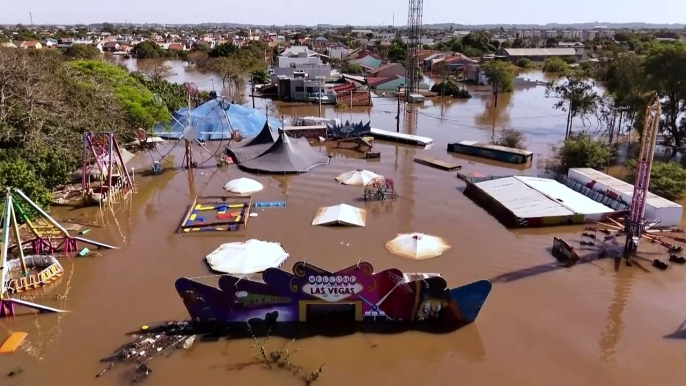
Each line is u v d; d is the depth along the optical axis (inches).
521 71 6043.3
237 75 4311.0
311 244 1258.0
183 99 2908.5
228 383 770.2
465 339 878.4
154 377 780.0
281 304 901.2
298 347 855.1
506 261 1171.3
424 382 775.7
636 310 970.7
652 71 2066.9
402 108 3523.6
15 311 956.0
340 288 892.6
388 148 2295.8
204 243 1262.3
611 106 2413.9
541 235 1320.1
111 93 1975.9
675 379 781.9
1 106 1465.3
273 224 1385.3
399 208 1515.7
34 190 1298.0
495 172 1911.9
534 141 2465.6
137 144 2192.4
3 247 968.3
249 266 1091.3
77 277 1087.6
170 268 1129.4
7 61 1621.6
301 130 2454.5
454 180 1802.4
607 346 861.8
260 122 2536.9
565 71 4431.6
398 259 1176.8
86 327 906.1
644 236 1247.5
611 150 2023.9
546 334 893.8
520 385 769.6
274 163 1903.3
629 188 1485.0
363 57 5782.5
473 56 6663.4
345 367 808.3
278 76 3976.4
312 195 1625.2
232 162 1999.3
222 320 908.0
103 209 1496.1
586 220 1385.3
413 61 4192.9
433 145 2364.7
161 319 932.0
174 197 1610.5
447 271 1122.0
